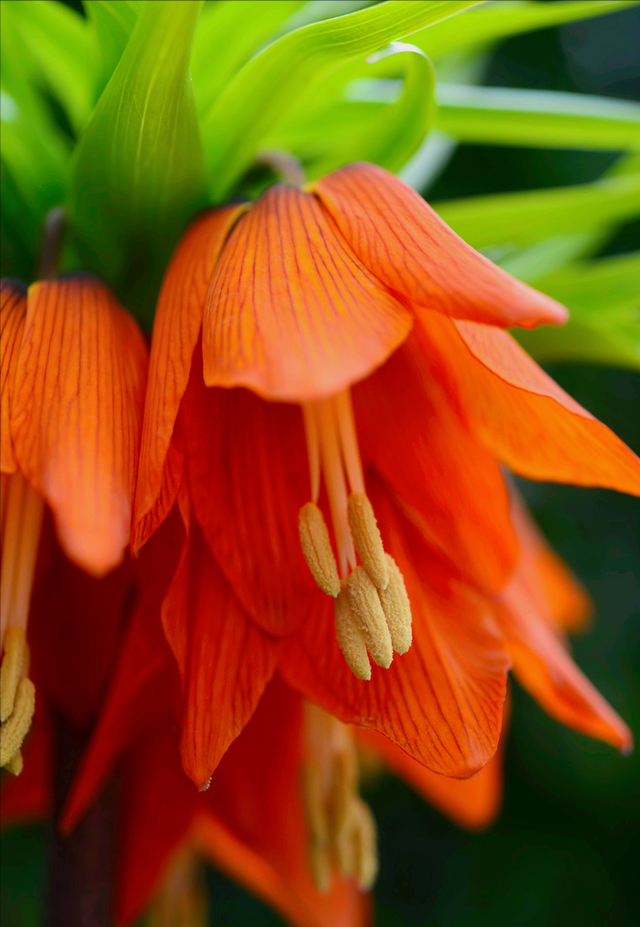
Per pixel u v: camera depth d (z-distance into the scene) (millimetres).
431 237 183
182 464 185
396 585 194
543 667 214
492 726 194
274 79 203
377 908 455
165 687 205
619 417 463
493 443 202
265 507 197
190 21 182
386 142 214
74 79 236
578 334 224
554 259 250
